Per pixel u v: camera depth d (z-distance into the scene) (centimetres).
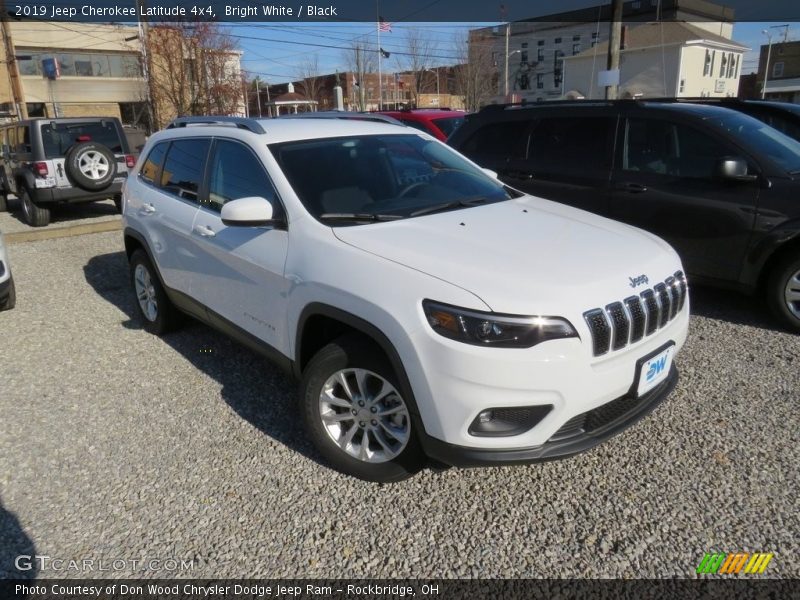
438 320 249
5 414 375
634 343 270
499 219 333
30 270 726
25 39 3672
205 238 385
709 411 355
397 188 363
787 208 449
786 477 294
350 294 276
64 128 1048
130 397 393
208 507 285
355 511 280
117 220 1035
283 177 337
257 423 356
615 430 271
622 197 536
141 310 513
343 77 5531
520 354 240
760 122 537
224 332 400
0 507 288
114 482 305
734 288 489
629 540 258
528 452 252
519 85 7369
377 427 289
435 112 1034
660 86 4750
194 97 3138
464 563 249
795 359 421
